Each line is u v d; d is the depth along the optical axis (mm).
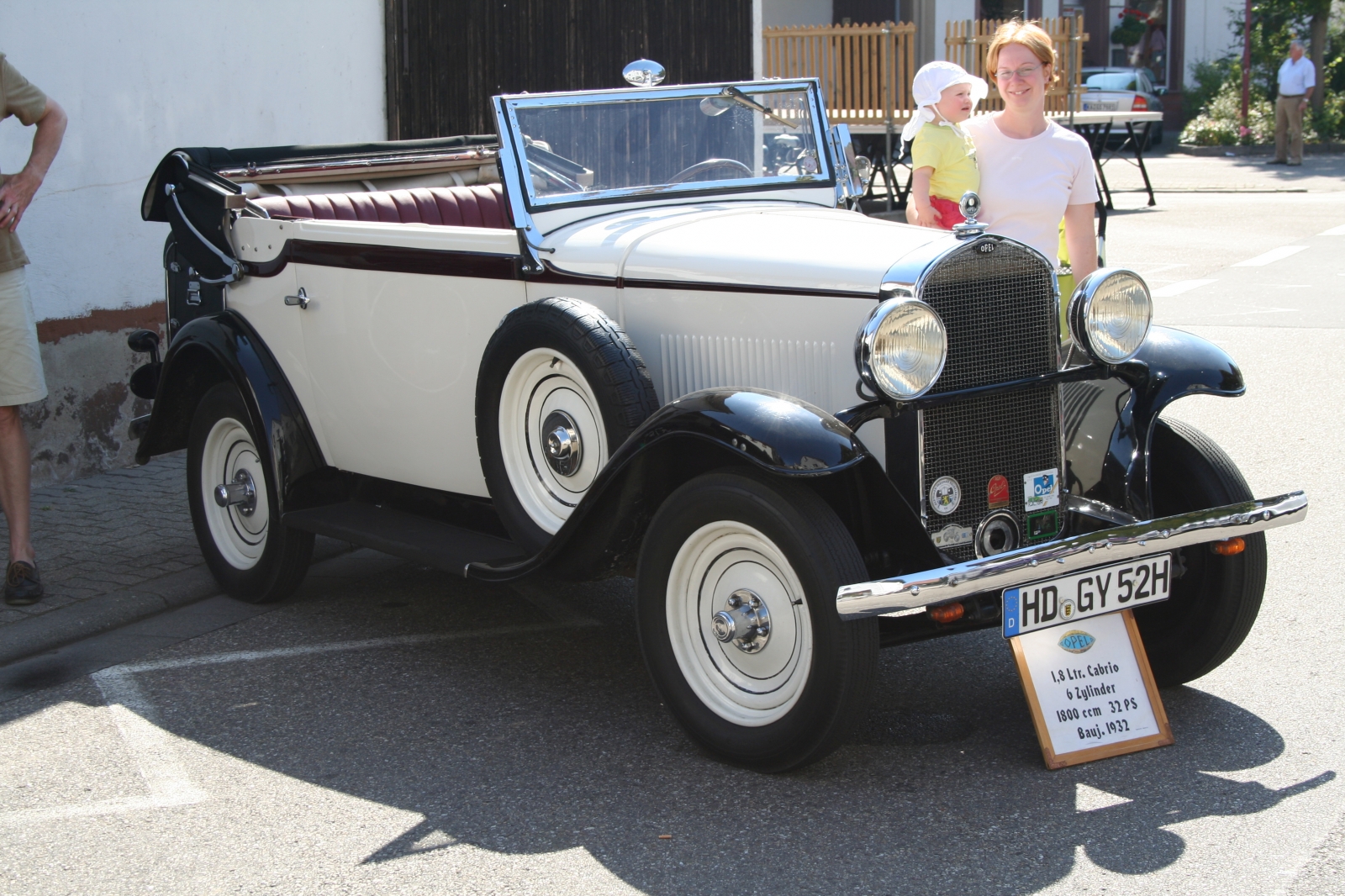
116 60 6691
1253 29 25297
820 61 14180
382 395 4637
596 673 4277
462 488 4500
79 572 5336
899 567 3516
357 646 4590
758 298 3725
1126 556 3363
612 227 4191
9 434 4926
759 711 3463
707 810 3297
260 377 4852
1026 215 4691
